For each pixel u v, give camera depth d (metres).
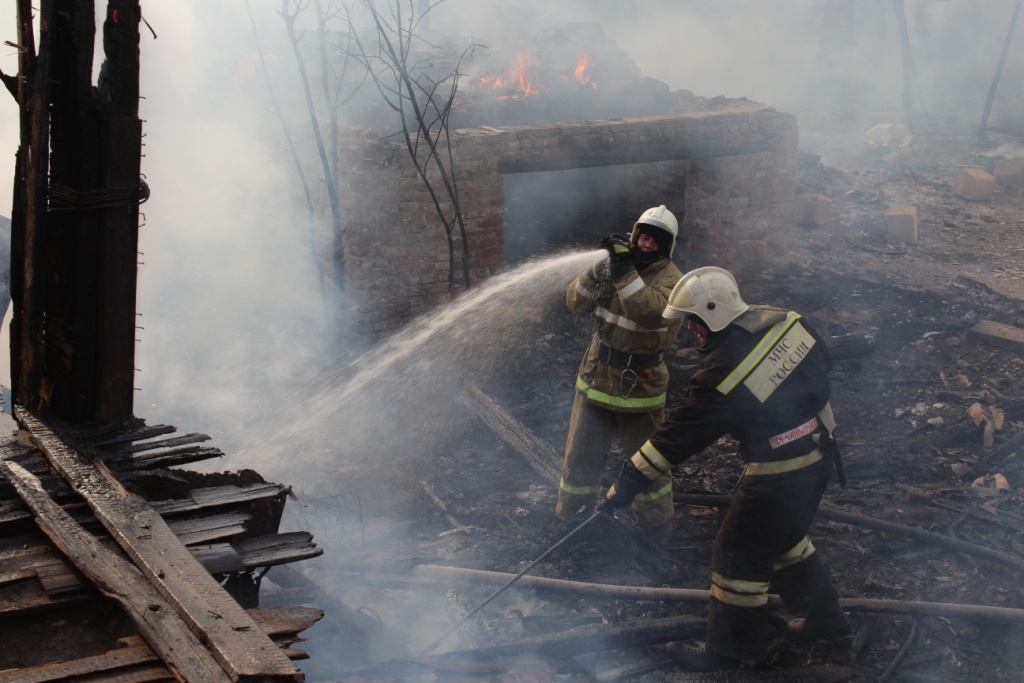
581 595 4.43
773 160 8.63
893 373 7.28
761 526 3.86
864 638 4.20
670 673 3.90
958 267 9.39
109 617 2.74
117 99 3.67
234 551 2.97
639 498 4.90
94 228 3.77
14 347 4.04
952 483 5.65
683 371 7.26
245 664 2.26
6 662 2.54
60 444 3.56
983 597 4.52
